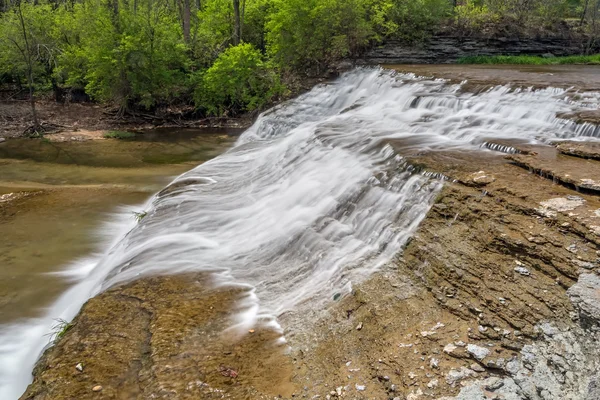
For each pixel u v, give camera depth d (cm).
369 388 428
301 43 2136
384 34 2270
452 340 451
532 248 494
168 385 453
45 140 1798
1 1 2877
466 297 490
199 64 2336
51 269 820
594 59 2347
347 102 1753
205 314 571
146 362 491
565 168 669
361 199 750
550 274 467
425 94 1341
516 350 420
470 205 596
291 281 636
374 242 645
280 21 2152
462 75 1572
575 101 1077
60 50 2306
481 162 754
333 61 2166
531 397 375
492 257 514
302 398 434
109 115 2167
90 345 518
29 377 550
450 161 761
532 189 611
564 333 411
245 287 634
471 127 1025
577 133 903
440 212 609
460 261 527
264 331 538
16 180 1336
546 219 529
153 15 2186
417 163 751
